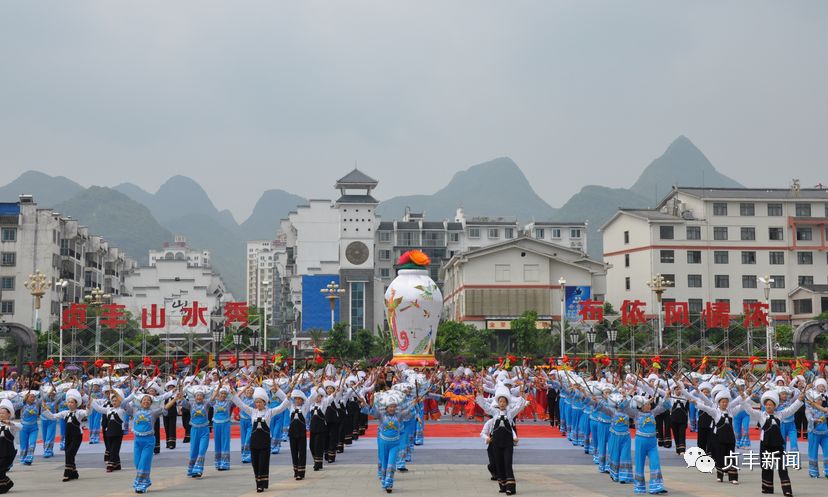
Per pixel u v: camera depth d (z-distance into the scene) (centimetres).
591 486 2002
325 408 2392
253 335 5153
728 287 10188
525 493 1878
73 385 2692
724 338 7312
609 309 8856
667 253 10194
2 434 1884
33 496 1881
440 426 3844
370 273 11475
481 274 9938
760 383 2761
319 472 2297
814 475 2144
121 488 1998
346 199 11606
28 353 5034
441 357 6794
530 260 9969
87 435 3456
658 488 1862
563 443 3114
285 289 13950
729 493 1888
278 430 2809
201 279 13138
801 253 10250
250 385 2503
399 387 1978
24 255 9356
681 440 2695
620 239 10712
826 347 7856
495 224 13800
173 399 2086
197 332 11456
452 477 2172
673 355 6700
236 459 2636
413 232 13500
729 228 10281
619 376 2442
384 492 1891
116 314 6738
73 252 10250
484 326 9812
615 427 2062
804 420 3192
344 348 8800
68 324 6412
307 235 12419
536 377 3812
